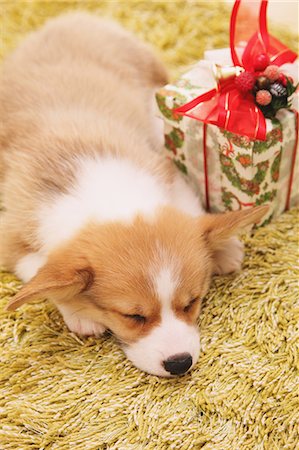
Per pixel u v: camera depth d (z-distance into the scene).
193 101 0.64
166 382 0.59
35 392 0.59
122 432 0.57
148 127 0.75
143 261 0.57
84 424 0.57
